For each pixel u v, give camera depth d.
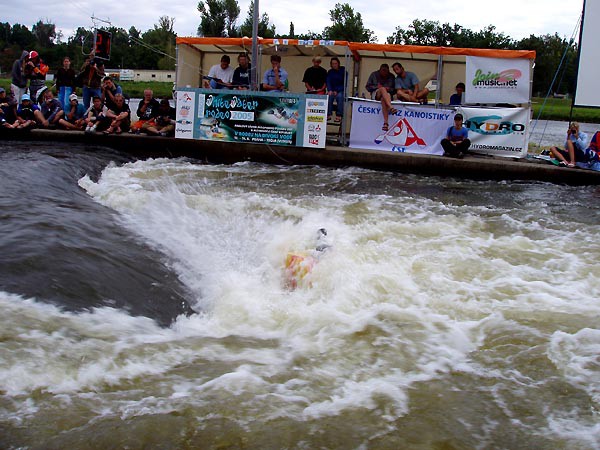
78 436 3.67
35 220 7.13
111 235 7.38
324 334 5.61
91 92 16.70
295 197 10.65
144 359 4.73
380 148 14.40
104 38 16.88
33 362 4.35
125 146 14.80
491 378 4.82
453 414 4.27
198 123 14.36
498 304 6.34
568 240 8.70
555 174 13.00
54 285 5.54
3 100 15.34
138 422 3.86
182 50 16.14
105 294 5.74
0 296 5.16
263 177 12.40
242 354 5.08
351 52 15.66
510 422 4.20
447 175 13.50
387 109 14.13
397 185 12.07
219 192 10.81
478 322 5.93
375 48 14.39
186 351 5.01
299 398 4.35
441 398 4.48
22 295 5.25
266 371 4.75
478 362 5.11
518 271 7.35
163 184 11.08
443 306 6.30
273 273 7.28
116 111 15.12
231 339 5.46
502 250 8.11
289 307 6.30
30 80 16.88
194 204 9.80
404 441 3.91
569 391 4.63
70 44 69.50
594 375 4.87
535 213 10.20
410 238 8.54
